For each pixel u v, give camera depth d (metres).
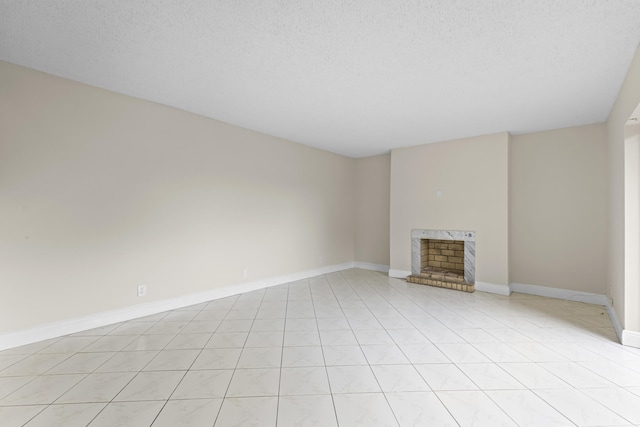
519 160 4.50
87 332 2.83
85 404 1.75
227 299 3.98
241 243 4.29
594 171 3.95
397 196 5.46
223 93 3.11
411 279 5.01
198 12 1.86
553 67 2.50
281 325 3.05
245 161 4.34
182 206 3.63
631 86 2.41
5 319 2.46
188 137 3.68
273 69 2.59
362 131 4.44
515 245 4.52
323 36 2.10
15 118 2.51
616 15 1.84
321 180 5.64
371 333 2.86
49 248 2.67
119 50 2.31
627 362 2.29
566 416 1.67
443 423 1.61
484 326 3.05
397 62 2.45
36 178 2.61
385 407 1.74
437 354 2.43
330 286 4.75
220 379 2.03
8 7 1.82
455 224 4.81
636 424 1.60
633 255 2.61
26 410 1.69
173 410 1.70
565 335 2.83
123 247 3.13
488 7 1.79
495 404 1.77
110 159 3.04
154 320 3.17
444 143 4.95
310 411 1.70
